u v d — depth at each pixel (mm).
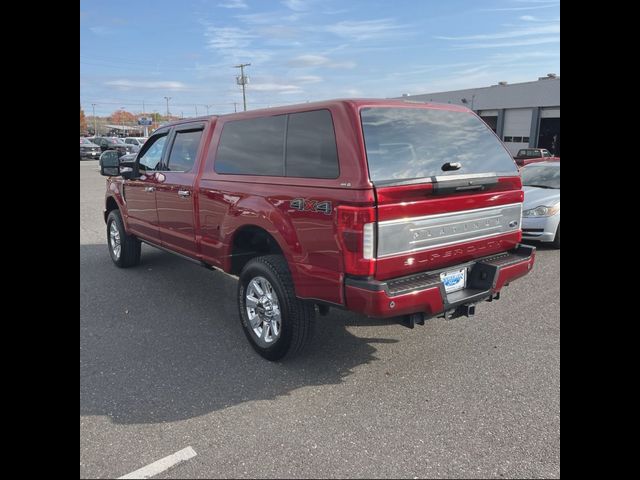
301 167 3572
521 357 4062
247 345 4320
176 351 4188
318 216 3334
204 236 4762
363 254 3104
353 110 3271
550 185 8727
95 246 8570
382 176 3178
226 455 2777
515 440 2926
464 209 3666
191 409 3264
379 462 2723
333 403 3348
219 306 5367
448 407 3299
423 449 2842
